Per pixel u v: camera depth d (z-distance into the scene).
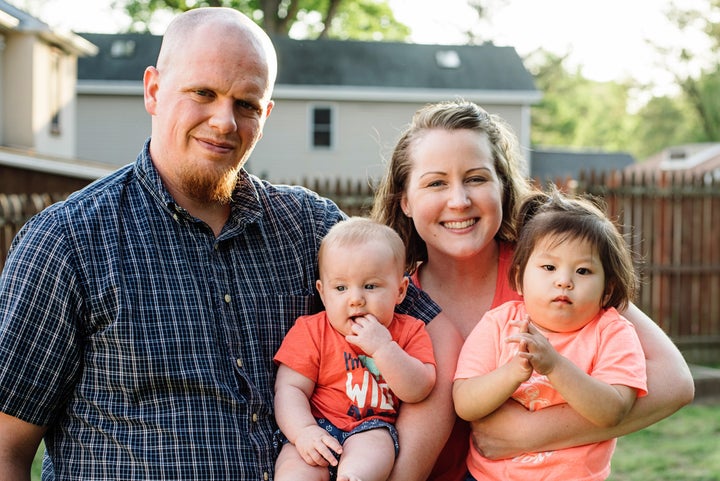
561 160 35.09
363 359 2.61
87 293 2.40
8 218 9.14
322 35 33.91
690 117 51.94
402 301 2.77
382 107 25.28
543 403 2.53
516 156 3.08
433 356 2.65
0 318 2.38
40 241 2.41
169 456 2.38
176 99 2.51
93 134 24.83
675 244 9.82
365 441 2.45
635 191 9.70
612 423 2.42
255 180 2.85
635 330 2.71
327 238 2.72
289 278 2.73
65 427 2.46
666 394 2.56
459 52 27.09
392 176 3.00
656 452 6.62
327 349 2.62
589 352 2.55
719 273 9.90
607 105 56.19
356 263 2.61
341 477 2.29
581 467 2.48
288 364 2.59
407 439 2.52
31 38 19.00
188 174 2.54
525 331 2.38
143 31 35.22
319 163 25.11
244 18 2.64
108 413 2.40
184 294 2.48
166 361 2.41
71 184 15.28
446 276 2.96
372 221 2.79
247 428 2.48
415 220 2.85
